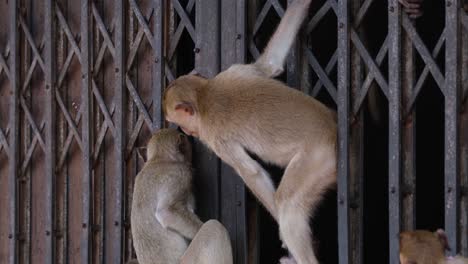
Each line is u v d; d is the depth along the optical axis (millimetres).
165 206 7590
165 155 7742
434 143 10430
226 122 7047
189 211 7660
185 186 7684
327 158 7004
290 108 6953
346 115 7078
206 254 7348
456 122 6746
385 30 9414
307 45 7473
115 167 8469
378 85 7855
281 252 9438
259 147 7004
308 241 6922
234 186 7812
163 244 7664
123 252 8469
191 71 8383
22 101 9250
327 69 7344
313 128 6945
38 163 9258
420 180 10469
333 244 10125
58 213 9047
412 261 5969
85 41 8672
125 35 8453
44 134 9070
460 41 6781
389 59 7031
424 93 10227
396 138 7004
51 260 8969
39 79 9195
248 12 7797
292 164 6938
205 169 7969
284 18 7254
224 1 7887
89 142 8664
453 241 6758
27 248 9336
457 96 6750
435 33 10008
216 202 7895
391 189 7039
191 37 8172
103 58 8688
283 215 6918
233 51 7836
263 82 7078
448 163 6777
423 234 6109
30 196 9297
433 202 10516
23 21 9242
